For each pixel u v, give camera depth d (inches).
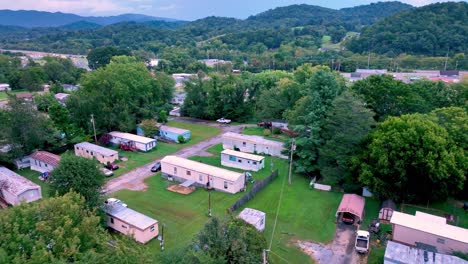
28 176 1701.5
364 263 1031.0
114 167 1769.2
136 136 2182.6
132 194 1489.9
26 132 1820.9
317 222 1268.5
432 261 925.8
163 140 2316.7
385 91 1868.8
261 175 1723.7
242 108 2861.7
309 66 3112.7
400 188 1379.2
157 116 2728.8
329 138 1622.8
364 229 1219.9
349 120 1507.1
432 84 2188.7
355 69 5231.3
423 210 1369.3
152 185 1590.8
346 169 1525.6
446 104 1996.8
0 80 4773.6
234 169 1815.9
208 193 1508.4
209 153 2058.3
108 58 6289.4
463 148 1400.1
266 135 2455.7
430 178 1298.0
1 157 1720.0
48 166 1696.6
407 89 1867.6
